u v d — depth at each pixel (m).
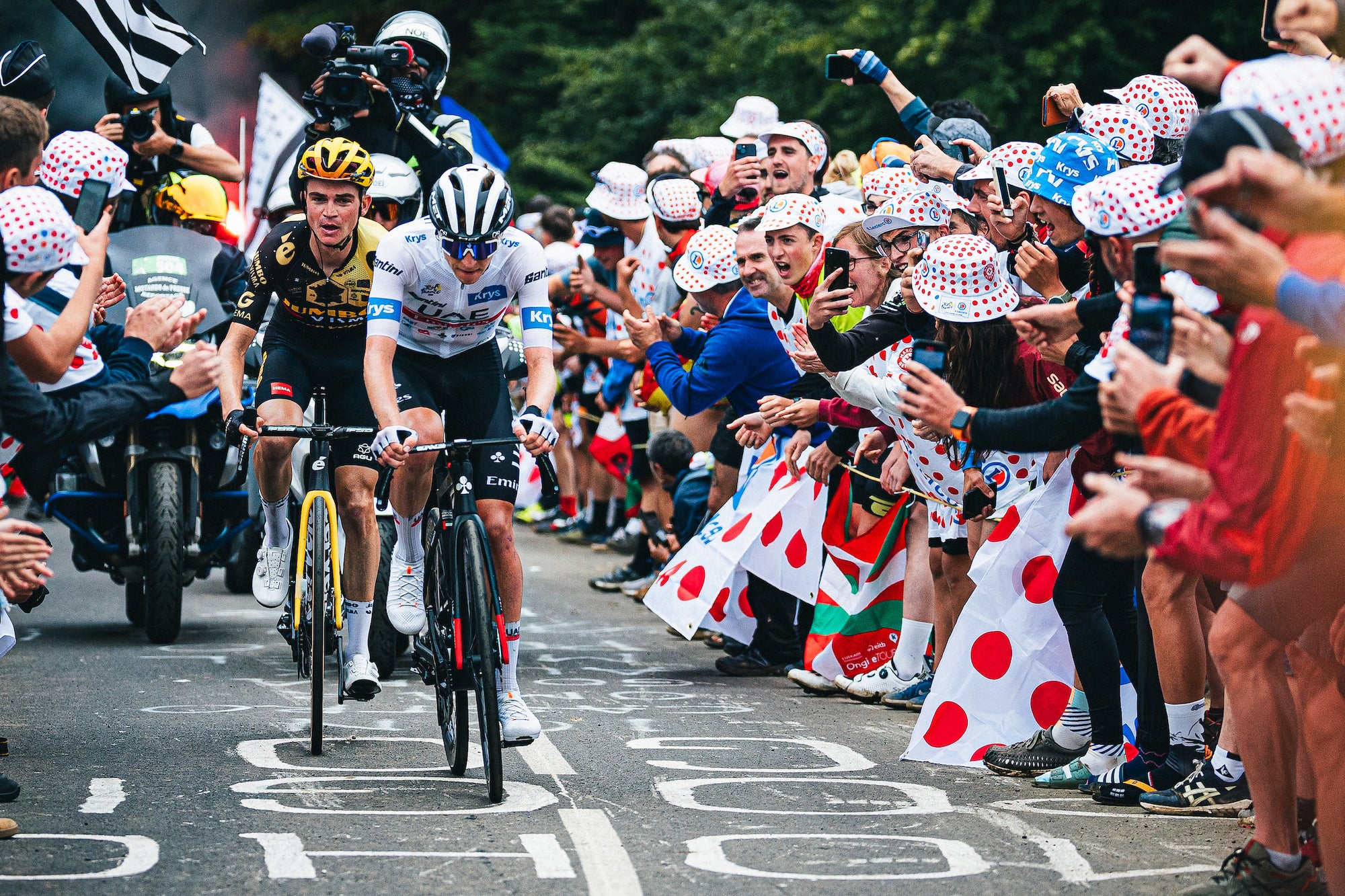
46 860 13.67
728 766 18.27
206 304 26.75
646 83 80.81
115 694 22.20
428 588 18.50
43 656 25.59
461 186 17.08
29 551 14.02
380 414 17.25
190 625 29.66
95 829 14.72
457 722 17.11
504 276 18.50
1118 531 11.32
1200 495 11.16
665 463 31.06
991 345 18.12
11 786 15.73
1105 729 17.11
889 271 22.44
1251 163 10.08
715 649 28.70
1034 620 18.58
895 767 18.41
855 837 15.01
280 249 20.08
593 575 38.88
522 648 28.09
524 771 17.75
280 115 41.97
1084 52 58.78
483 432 19.12
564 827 15.18
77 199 16.89
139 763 17.67
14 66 18.94
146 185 28.45
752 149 29.09
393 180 25.16
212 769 17.44
